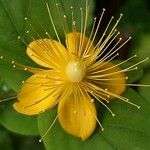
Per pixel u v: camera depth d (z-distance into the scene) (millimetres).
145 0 237
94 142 182
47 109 181
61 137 181
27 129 189
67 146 180
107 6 226
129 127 184
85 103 182
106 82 186
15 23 190
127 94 187
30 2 192
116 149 182
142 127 183
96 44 193
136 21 232
